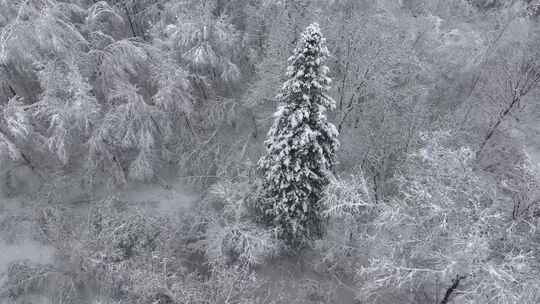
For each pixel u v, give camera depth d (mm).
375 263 12992
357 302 15219
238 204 15320
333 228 15812
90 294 14578
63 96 14734
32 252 15797
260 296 15273
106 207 16438
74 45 14891
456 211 11328
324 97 11000
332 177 12633
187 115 17094
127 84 15273
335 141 11977
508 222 11430
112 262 13828
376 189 15680
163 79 15227
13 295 14438
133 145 17047
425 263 13164
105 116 15359
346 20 16203
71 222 16328
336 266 15797
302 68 9984
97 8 15758
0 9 14953
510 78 16125
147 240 15188
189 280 14227
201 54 15227
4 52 13750
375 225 12961
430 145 12781
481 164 16969
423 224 12508
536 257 11125
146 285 12961
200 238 16203
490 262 10406
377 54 15766
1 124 15172
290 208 13430
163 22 17062
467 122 17250
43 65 13992
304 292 15391
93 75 16156
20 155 15672
